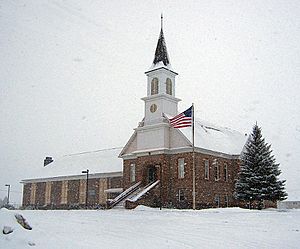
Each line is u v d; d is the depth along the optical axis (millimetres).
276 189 44125
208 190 43406
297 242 13273
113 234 14305
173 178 43156
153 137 45031
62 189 59031
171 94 46969
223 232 15492
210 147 45031
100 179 54406
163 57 47562
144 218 21688
